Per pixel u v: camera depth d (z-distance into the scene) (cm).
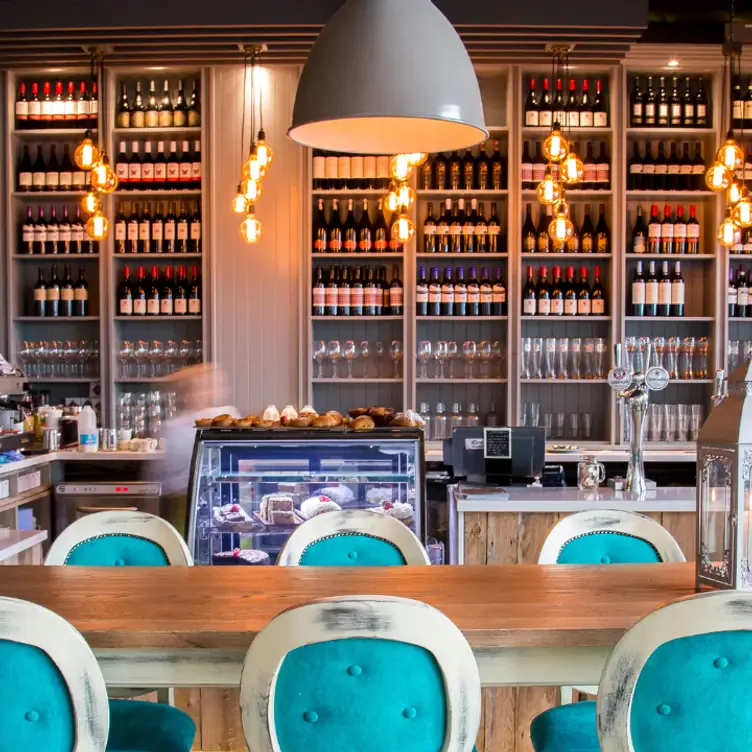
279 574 238
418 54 203
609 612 196
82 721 166
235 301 618
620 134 603
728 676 162
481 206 631
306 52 572
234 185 614
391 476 388
